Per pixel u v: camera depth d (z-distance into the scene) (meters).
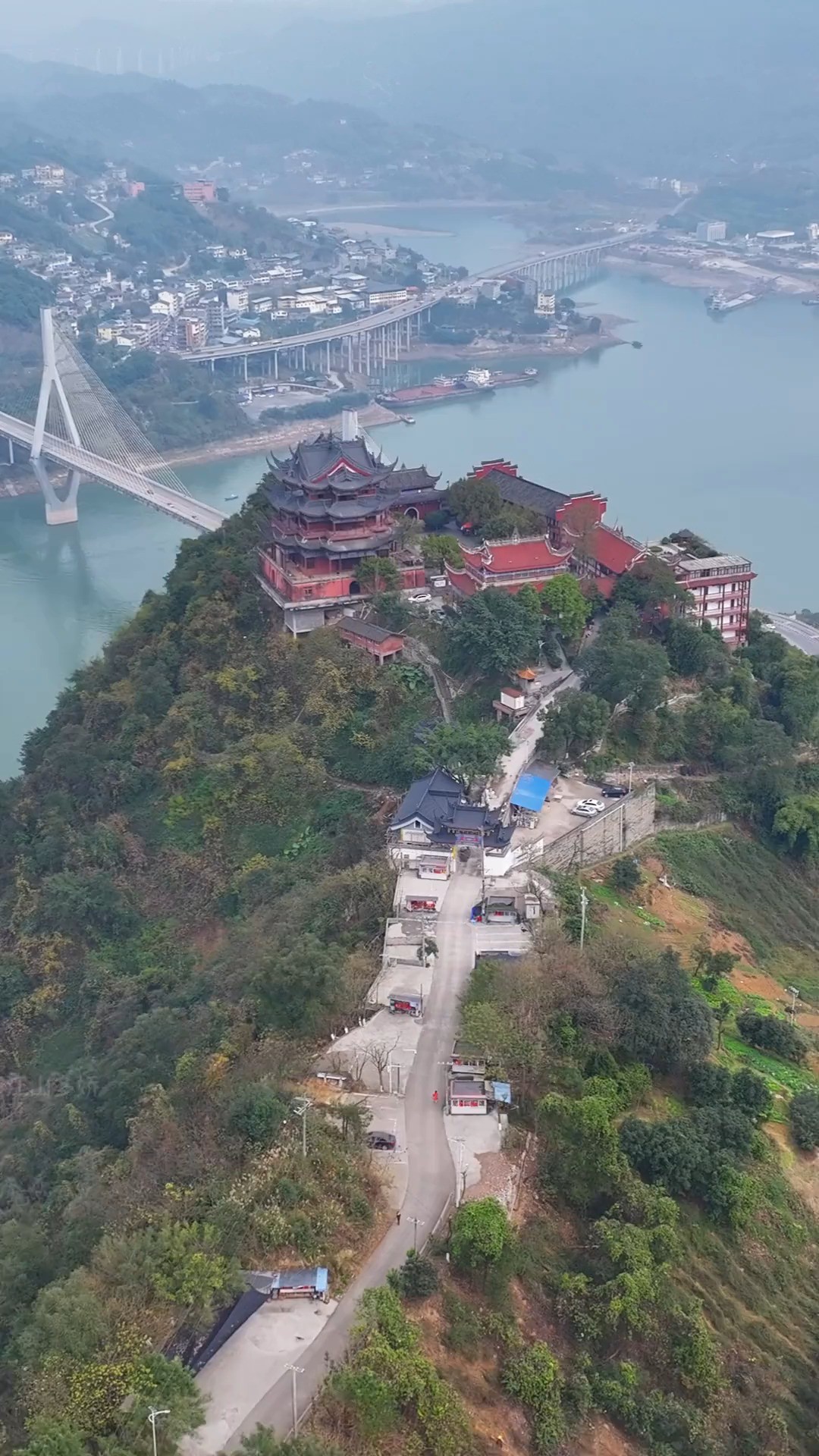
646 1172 58.91
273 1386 45.28
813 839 99.06
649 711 104.19
